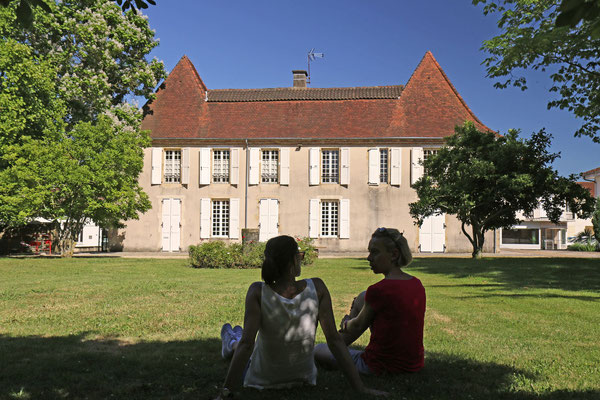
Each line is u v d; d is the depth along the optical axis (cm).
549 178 2058
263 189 3222
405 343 369
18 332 592
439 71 3412
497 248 3142
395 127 3184
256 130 3269
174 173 3275
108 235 3250
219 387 368
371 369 376
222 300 881
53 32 2830
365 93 3428
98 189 2241
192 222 3234
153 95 3275
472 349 504
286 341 328
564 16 275
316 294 334
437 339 559
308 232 3188
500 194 2112
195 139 3231
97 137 2256
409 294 369
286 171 3212
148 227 3247
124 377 400
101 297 923
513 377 392
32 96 2462
